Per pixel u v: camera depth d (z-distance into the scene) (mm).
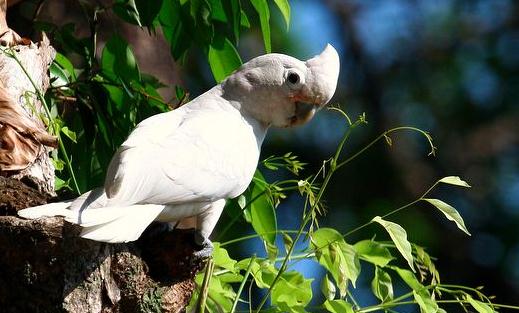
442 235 20781
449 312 18250
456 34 22781
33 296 7809
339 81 22219
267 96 9266
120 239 7434
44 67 10031
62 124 10102
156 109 11211
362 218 19969
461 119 21812
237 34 10781
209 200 8391
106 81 11109
